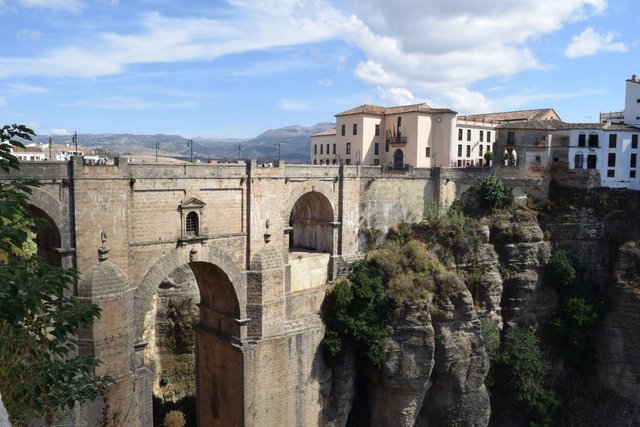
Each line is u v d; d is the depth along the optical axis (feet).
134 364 126.82
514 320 207.62
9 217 45.44
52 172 112.98
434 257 193.88
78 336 117.80
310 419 166.40
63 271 51.03
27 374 46.80
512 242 209.77
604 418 199.62
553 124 227.61
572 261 215.92
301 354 162.61
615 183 223.51
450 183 213.66
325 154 333.21
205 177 139.64
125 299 122.62
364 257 187.21
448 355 176.24
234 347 149.48
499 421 198.90
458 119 288.92
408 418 174.40
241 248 150.20
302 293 165.58
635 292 199.00
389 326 173.37
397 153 284.00
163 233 132.77
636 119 241.76
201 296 165.48
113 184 121.39
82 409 111.45
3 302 43.29
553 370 206.49
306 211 191.62
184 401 184.44
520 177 222.69
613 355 202.49
